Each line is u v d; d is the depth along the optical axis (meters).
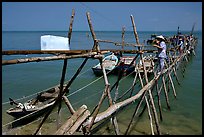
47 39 5.94
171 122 13.40
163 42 14.66
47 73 30.83
